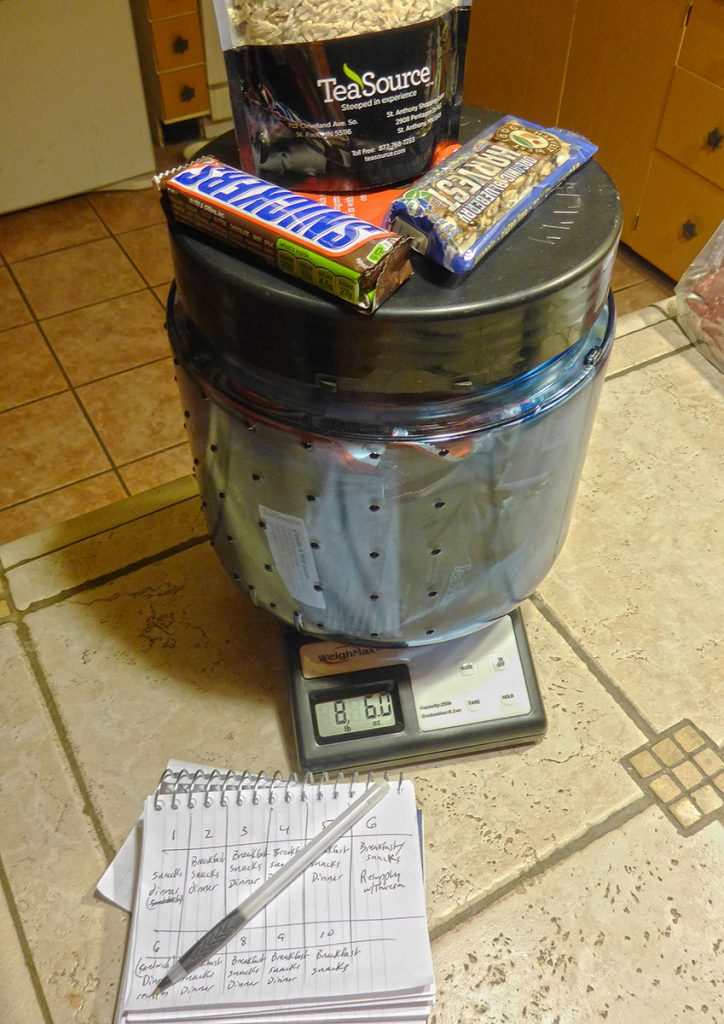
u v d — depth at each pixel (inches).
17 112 73.5
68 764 24.4
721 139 59.3
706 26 55.9
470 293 15.5
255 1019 19.9
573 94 68.7
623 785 24.1
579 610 28.0
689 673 26.5
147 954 20.7
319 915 21.2
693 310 37.1
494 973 20.9
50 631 27.1
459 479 18.4
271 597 23.1
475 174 17.0
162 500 30.5
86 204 81.9
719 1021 20.3
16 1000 20.5
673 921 21.7
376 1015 20.0
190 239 16.8
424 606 21.8
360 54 15.8
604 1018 20.3
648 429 33.4
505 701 24.4
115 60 74.4
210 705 25.6
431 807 23.7
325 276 14.9
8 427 63.6
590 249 16.5
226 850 22.3
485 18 72.1
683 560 29.4
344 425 17.2
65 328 70.3
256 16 15.4
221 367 18.3
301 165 17.3
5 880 22.4
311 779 23.7
